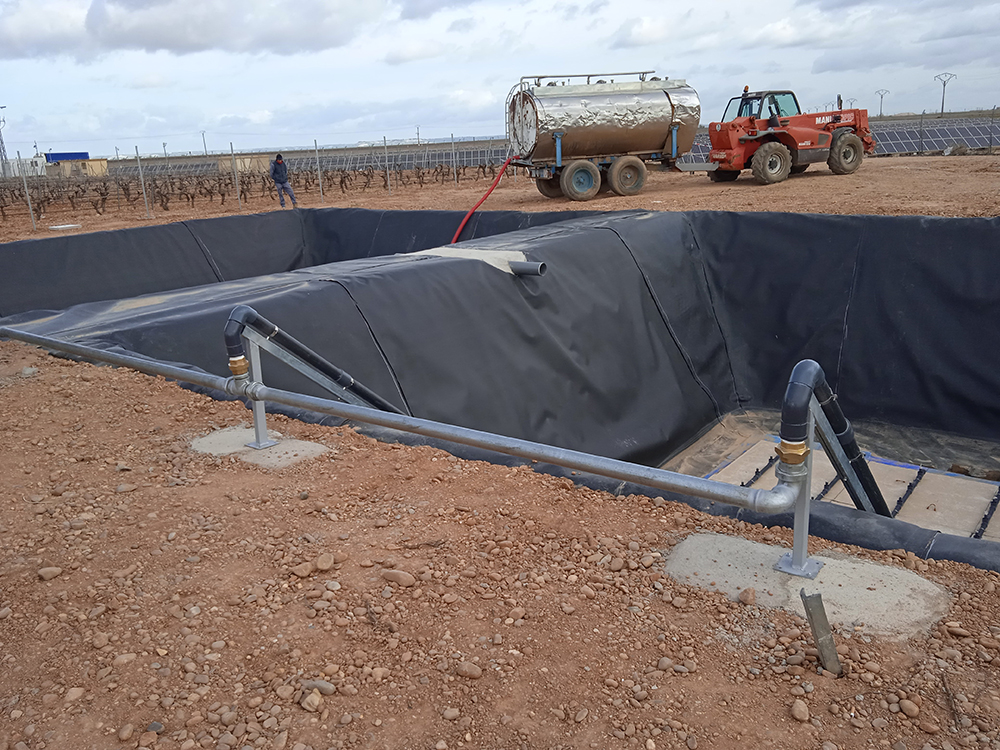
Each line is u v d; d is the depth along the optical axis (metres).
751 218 12.37
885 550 3.24
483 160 46.34
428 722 2.35
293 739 2.28
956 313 10.53
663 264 11.93
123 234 15.29
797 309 11.91
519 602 2.97
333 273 9.29
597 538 3.45
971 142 33.97
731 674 2.53
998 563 3.05
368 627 2.84
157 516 3.78
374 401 5.59
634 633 2.76
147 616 2.92
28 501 4.02
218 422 5.19
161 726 2.32
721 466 10.58
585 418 10.02
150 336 7.22
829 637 2.45
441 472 4.27
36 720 2.37
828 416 3.57
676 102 19.17
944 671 2.46
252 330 4.51
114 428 5.12
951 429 10.54
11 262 13.54
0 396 5.81
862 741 2.21
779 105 19.62
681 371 11.62
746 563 3.18
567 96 18.98
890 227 11.13
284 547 3.45
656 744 2.22
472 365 8.94
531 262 9.42
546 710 2.38
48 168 67.56
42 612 2.97
